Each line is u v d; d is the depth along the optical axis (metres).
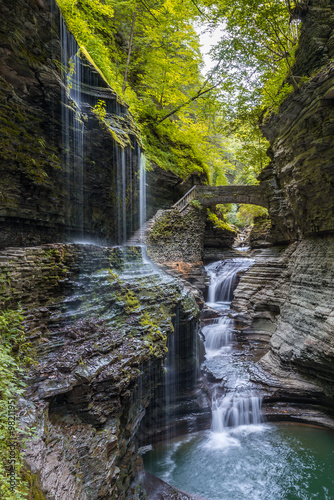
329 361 9.83
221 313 18.61
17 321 5.15
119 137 10.86
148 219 20.62
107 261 8.91
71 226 9.06
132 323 7.80
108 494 4.43
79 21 10.20
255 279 19.34
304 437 9.76
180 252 21.11
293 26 13.89
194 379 11.59
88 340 6.26
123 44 20.05
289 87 13.37
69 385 5.04
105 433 5.17
